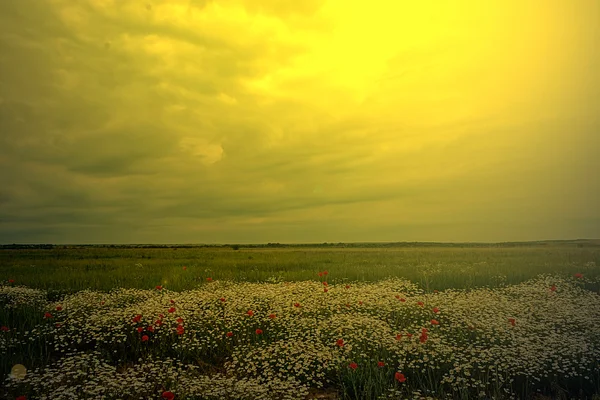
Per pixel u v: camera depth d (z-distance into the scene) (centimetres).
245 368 745
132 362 830
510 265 2062
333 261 2627
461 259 2584
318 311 1051
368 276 1722
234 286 1448
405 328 901
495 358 726
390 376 710
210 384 661
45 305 1170
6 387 662
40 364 783
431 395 644
